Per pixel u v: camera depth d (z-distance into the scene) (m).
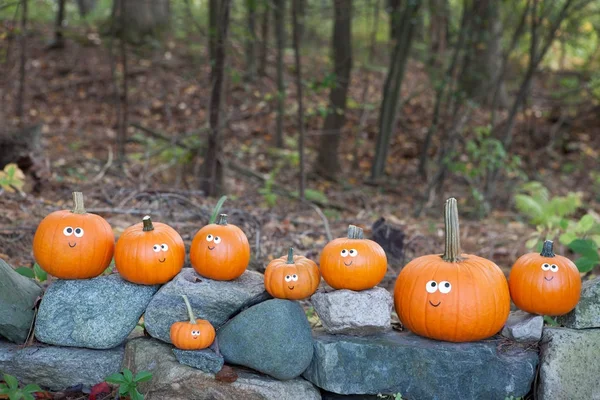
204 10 8.34
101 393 1.82
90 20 8.48
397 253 2.77
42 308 1.86
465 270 1.81
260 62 6.40
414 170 5.32
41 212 2.89
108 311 1.86
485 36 4.94
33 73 6.50
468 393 1.81
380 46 7.55
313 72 6.85
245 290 1.86
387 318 1.83
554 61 7.82
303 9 5.55
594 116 6.57
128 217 2.97
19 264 2.45
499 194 4.71
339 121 4.87
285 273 1.82
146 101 6.16
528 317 1.91
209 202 3.40
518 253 3.20
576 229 2.70
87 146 4.91
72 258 1.83
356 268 1.82
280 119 5.36
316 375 1.82
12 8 7.36
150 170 4.16
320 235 3.12
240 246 1.86
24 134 3.54
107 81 6.49
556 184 5.36
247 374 1.79
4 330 1.89
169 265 1.85
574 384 1.82
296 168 5.07
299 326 1.79
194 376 1.77
